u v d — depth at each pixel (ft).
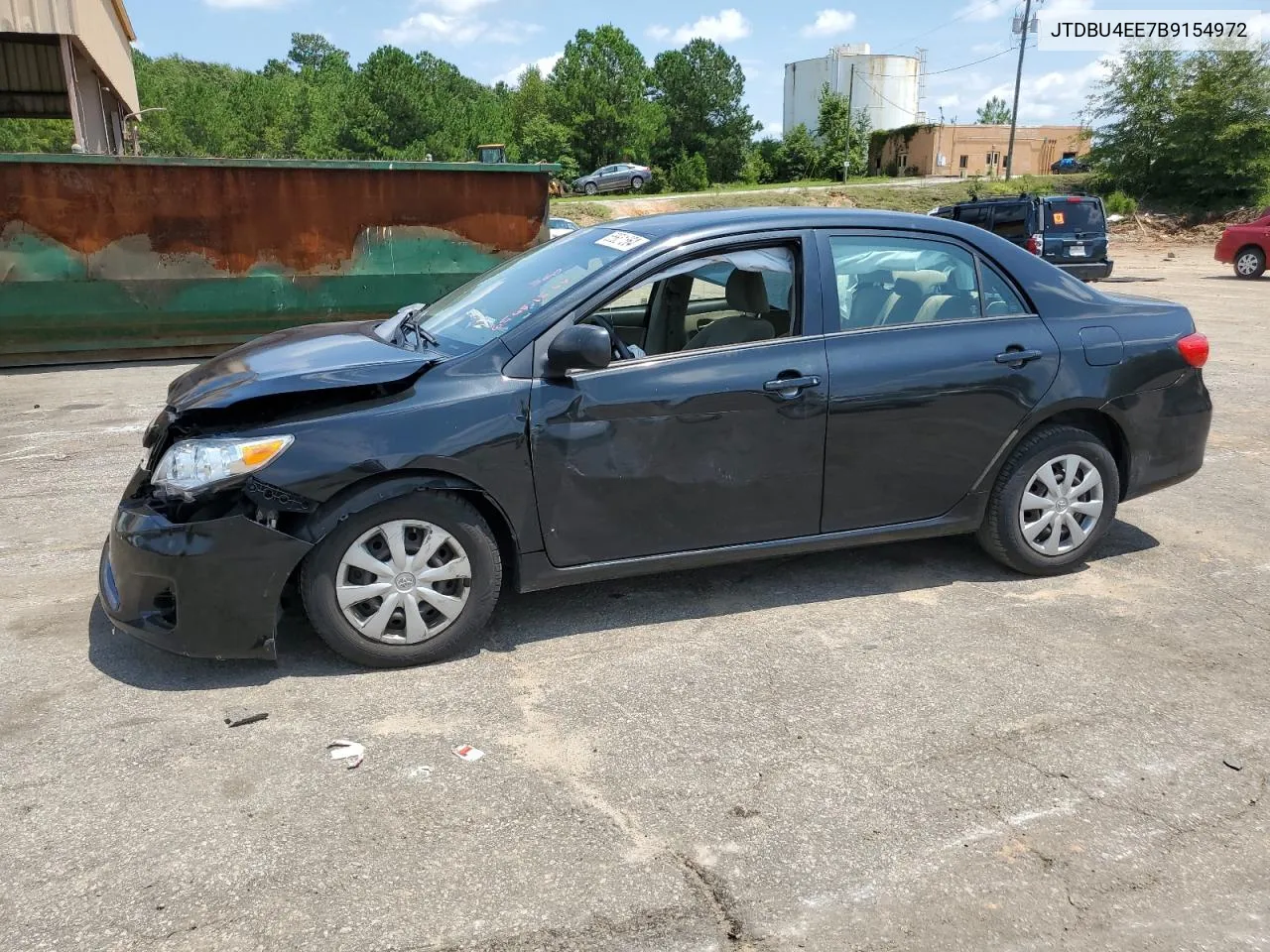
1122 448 15.12
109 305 34.27
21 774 9.62
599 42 249.34
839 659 12.26
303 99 228.43
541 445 11.78
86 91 79.51
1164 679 11.79
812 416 12.94
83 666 11.87
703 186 249.34
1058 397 14.15
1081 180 142.20
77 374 33.01
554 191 148.56
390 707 10.97
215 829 8.77
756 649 12.55
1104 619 13.52
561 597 14.19
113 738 10.28
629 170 181.68
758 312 13.09
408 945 7.43
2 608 13.66
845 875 8.29
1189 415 15.28
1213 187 123.13
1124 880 8.28
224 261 35.35
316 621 11.40
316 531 11.03
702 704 11.13
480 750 10.12
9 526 17.29
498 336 12.09
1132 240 116.57
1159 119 126.21
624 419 12.10
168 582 10.90
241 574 10.89
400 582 11.57
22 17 60.23
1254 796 9.45
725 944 7.51
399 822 8.91
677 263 12.70
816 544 13.52
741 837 8.77
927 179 190.49
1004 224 62.44
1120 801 9.36
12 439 23.71
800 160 249.75
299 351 12.67
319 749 10.11
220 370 12.27
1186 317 15.44
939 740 10.39
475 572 11.89
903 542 16.51
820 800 9.32
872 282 13.56
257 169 34.99
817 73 269.44
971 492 14.19
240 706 10.93
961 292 14.03
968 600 14.15
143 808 9.08
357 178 36.29
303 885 8.08
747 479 12.86
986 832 8.87
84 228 33.45
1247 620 13.53
